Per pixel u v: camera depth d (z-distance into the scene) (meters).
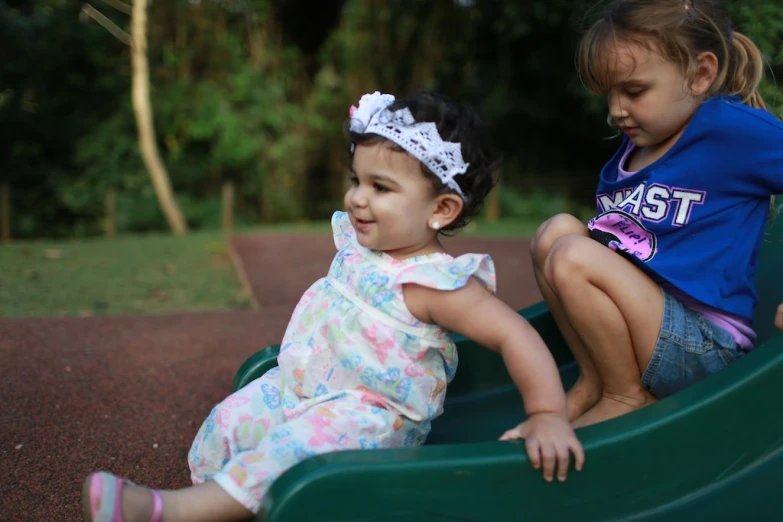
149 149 10.38
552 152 13.38
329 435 1.48
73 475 2.09
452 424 2.02
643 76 1.63
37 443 2.29
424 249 1.62
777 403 1.45
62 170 11.41
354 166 1.58
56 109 11.52
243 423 1.63
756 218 1.72
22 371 2.96
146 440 2.38
